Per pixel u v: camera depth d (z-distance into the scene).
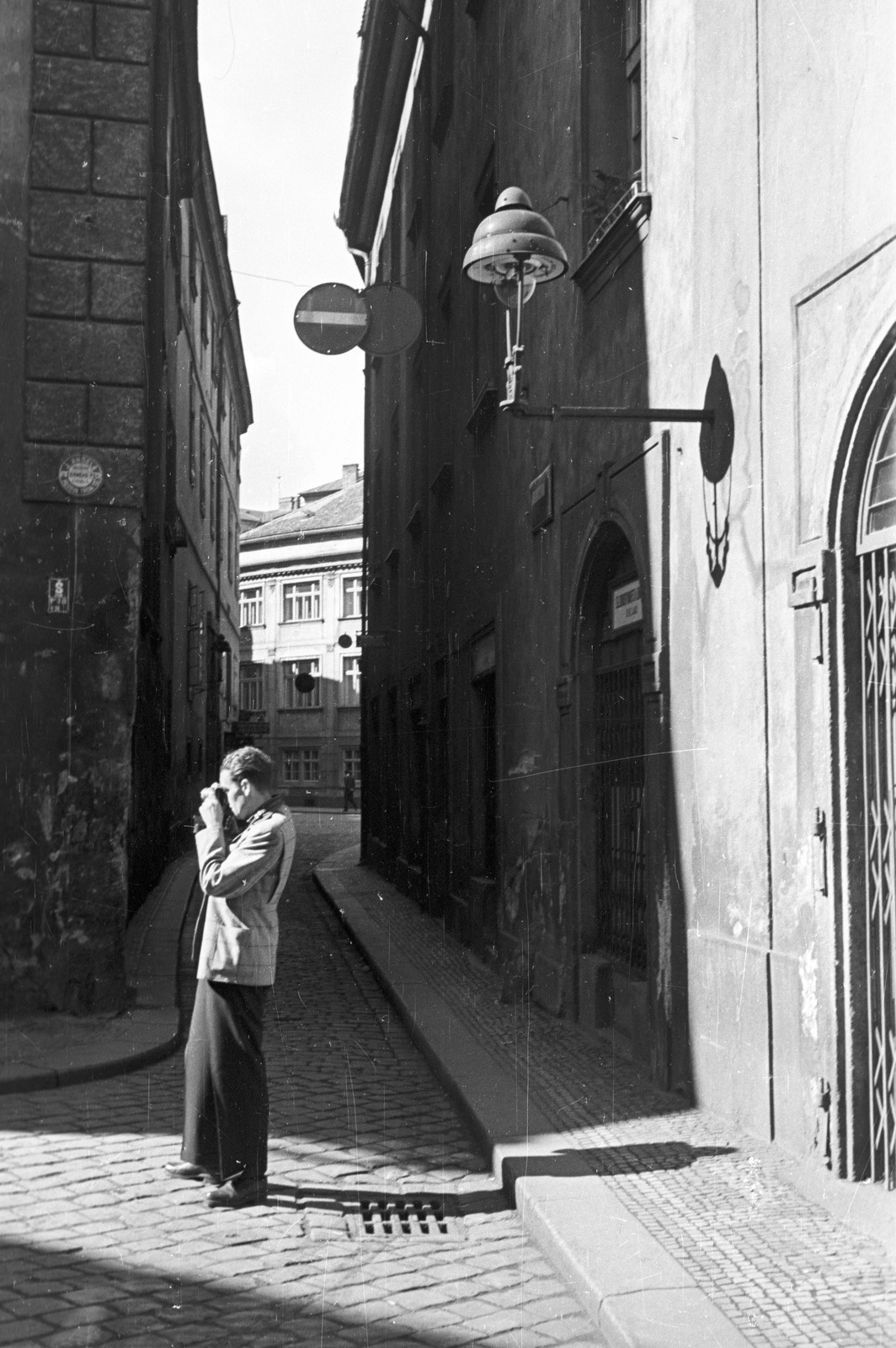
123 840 8.66
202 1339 3.74
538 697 10.10
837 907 4.88
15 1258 4.37
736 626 5.99
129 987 9.22
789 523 5.42
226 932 5.13
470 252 6.45
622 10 8.80
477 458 13.24
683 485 6.79
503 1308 4.05
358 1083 7.34
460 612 14.31
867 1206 4.54
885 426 4.85
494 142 12.13
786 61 5.51
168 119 13.03
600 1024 8.20
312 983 11.08
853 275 4.90
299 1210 5.03
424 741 17.30
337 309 10.55
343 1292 4.15
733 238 6.11
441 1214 5.09
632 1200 4.86
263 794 5.34
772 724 5.56
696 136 6.66
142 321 8.90
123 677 8.74
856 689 4.93
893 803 4.77
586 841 8.84
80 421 8.77
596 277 8.52
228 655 36.03
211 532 29.64
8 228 8.77
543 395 10.20
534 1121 6.04
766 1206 4.78
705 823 6.38
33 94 8.80
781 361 5.52
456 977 11.05
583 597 8.89
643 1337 3.54
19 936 8.48
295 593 42.59
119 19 8.91
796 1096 5.24
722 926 6.15
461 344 14.34
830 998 4.91
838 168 5.03
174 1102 6.60
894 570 4.75
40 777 8.59
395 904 17.19
